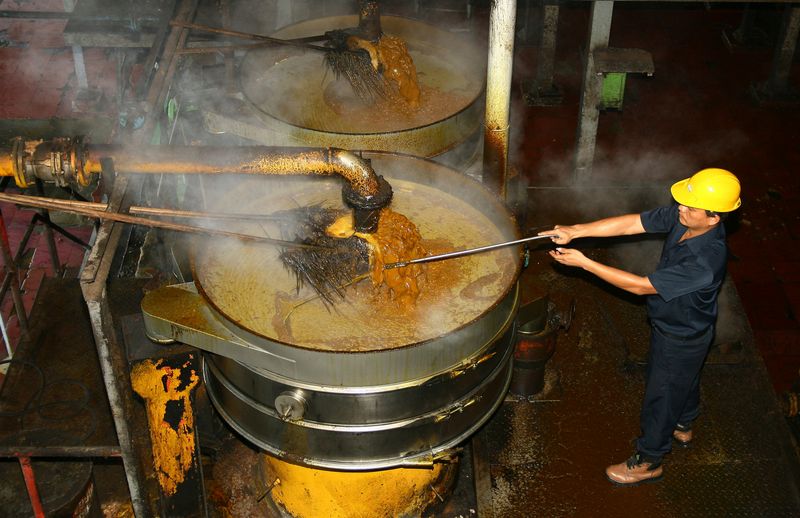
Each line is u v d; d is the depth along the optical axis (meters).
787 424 4.63
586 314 5.15
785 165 8.03
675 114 8.68
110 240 3.23
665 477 4.39
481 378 3.49
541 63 8.62
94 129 6.13
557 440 4.53
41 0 10.78
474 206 4.03
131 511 4.36
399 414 3.31
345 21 5.45
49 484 4.07
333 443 3.40
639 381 4.82
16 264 4.77
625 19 10.28
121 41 6.20
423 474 4.02
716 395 4.79
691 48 9.77
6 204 7.54
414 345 3.09
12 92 9.11
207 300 3.28
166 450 3.76
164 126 4.15
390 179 4.17
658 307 3.96
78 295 4.97
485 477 4.32
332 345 3.30
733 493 4.33
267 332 3.35
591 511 4.23
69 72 9.46
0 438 4.15
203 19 6.06
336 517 4.05
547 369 4.87
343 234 3.45
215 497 4.36
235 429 3.65
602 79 6.60
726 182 3.61
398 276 3.43
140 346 3.49
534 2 9.43
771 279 6.76
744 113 8.73
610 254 5.47
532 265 5.43
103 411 4.30
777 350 6.18
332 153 3.26
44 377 4.34
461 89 5.17
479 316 3.22
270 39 4.73
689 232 3.83
